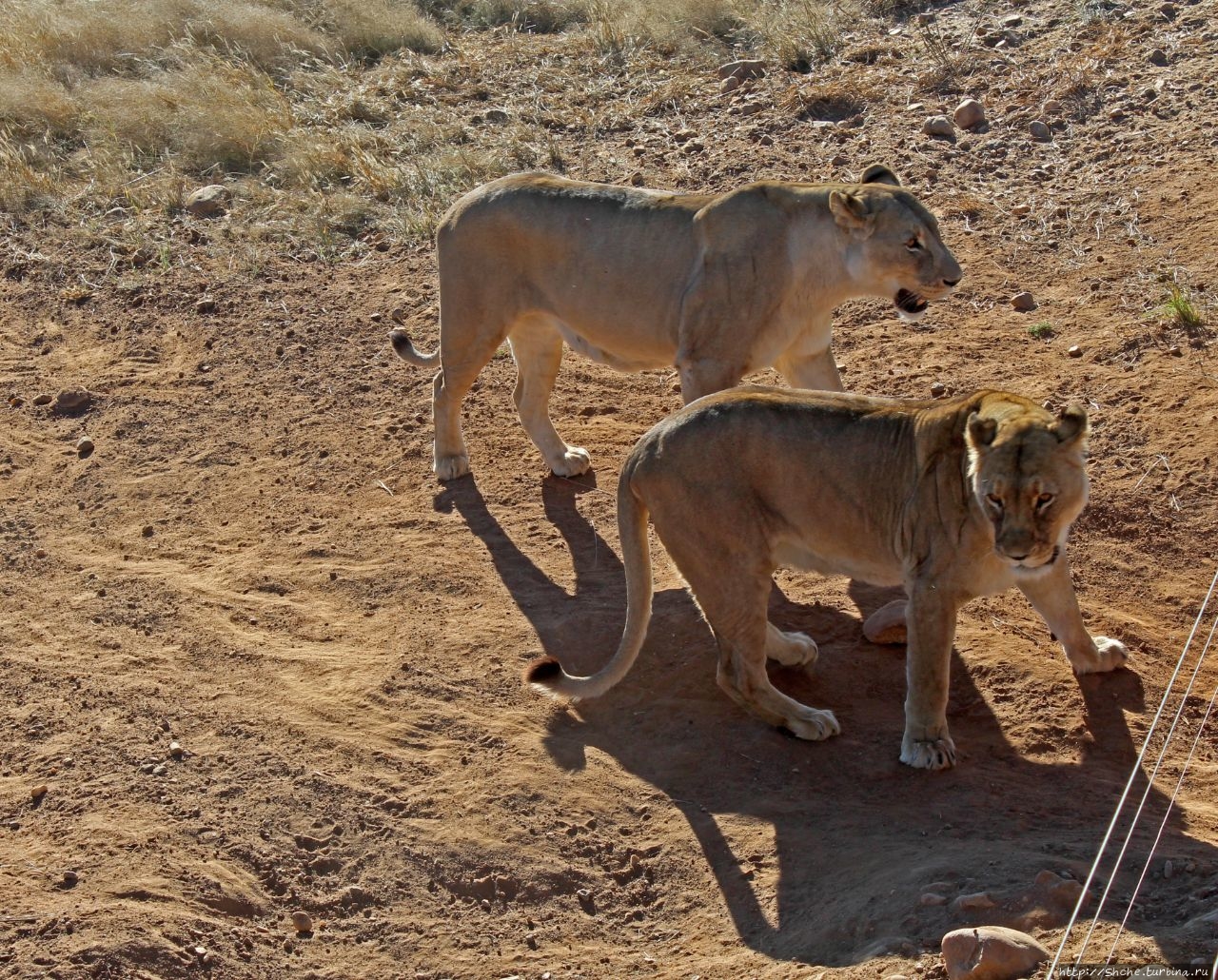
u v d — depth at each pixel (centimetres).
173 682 950
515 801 803
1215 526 973
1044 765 777
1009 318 1260
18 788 859
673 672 896
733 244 987
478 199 1074
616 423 1224
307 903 753
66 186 1759
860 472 766
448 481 1156
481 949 709
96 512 1177
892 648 893
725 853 740
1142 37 1639
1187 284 1234
